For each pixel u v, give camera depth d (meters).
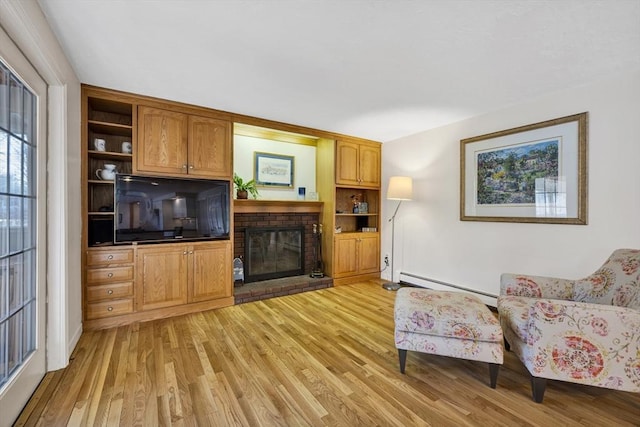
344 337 2.52
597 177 2.49
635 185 2.30
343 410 1.61
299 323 2.83
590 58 2.11
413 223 4.11
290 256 4.36
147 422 1.50
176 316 2.97
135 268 2.78
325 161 4.36
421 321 1.92
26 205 1.70
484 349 1.83
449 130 3.65
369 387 1.82
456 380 1.91
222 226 3.29
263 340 2.45
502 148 3.11
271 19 1.69
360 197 4.92
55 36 1.83
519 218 2.97
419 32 1.81
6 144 1.48
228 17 1.67
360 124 3.71
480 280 3.33
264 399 1.69
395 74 2.36
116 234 2.71
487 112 3.24
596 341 1.60
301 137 4.46
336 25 1.74
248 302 3.46
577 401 1.71
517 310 1.95
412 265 4.13
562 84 2.54
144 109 2.84
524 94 2.75
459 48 1.98
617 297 1.91
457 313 1.91
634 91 2.30
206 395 1.72
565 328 1.64
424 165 3.97
